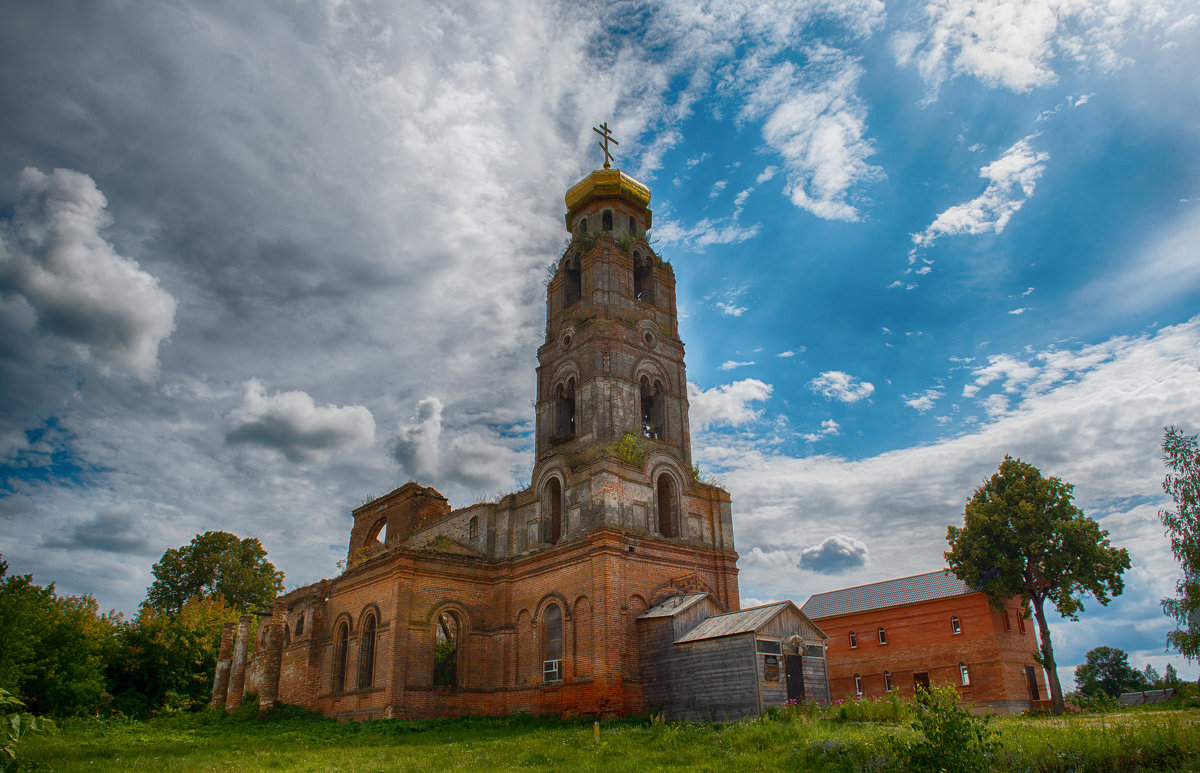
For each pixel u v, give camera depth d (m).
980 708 43.28
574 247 47.00
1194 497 26.34
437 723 34.19
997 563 41.50
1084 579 39.41
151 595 73.19
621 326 42.75
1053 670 39.91
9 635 37.84
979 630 44.62
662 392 43.94
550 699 36.06
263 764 22.67
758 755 20.48
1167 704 39.06
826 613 52.72
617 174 48.25
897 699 25.70
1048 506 41.53
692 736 24.22
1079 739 18.62
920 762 16.98
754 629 30.53
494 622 40.34
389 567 39.03
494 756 23.05
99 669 46.97
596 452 39.06
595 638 34.72
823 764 18.80
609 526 36.16
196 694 55.03
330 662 42.31
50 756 24.30
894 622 48.66
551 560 38.53
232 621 60.53
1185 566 26.47
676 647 33.34
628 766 20.23
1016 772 16.75
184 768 21.88
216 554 75.69
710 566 40.34
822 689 32.09
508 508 42.81
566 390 44.22
